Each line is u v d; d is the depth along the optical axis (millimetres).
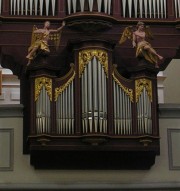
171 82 31766
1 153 23109
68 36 23359
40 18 23297
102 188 22969
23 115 23391
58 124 22250
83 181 23047
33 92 22406
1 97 31438
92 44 22562
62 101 22391
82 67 22516
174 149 23609
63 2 23438
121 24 23531
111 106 22391
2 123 23344
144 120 22469
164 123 23781
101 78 22422
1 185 22750
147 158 23031
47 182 22938
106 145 22375
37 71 22453
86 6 23375
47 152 22469
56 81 22516
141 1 23844
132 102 22625
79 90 22406
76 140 22281
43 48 22406
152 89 22797
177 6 23969
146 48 22812
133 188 23094
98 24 23125
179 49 24031
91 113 22109
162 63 23766
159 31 23703
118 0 23688
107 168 23188
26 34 23266
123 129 22438
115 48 23391
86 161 22938
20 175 22953
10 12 23344
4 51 23078
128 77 23125
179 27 23688
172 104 23844
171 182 23281
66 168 23078
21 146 23219
